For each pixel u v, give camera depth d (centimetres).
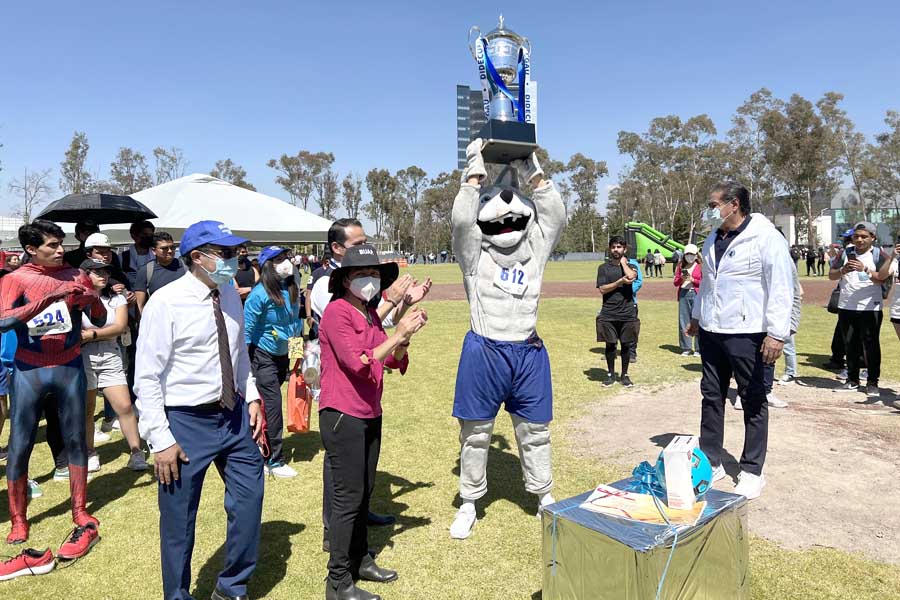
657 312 1672
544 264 406
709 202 459
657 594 244
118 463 557
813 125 5234
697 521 262
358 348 302
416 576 344
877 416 625
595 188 9012
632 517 268
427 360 1036
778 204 7575
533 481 409
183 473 290
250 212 1033
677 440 304
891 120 5709
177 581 292
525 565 355
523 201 392
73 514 413
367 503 337
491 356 386
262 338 511
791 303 427
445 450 570
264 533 406
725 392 480
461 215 385
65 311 400
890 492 436
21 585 342
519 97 421
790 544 366
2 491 490
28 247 406
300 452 583
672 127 7094
